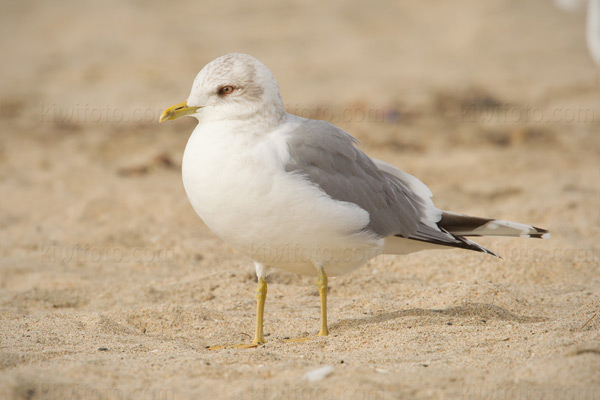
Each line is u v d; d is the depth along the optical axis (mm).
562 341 7496
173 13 36656
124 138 20078
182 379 6805
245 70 8391
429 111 22344
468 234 9555
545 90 24953
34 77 26203
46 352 7723
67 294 11031
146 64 27688
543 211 14539
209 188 8148
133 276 11867
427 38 32906
